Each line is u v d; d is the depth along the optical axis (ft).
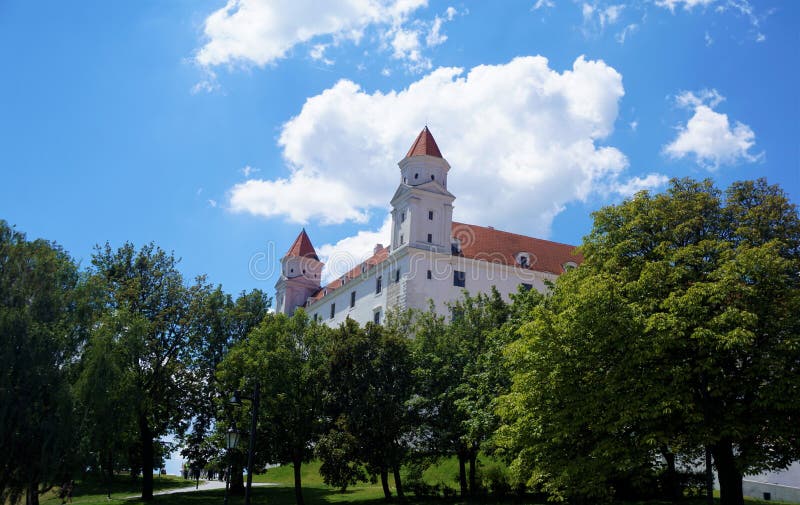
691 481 109.91
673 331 75.87
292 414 133.18
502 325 122.42
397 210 230.68
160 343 161.27
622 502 104.42
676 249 86.99
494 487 129.29
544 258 242.99
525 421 90.79
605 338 81.35
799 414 76.07
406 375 134.00
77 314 131.23
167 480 224.53
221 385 150.10
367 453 126.41
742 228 85.30
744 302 77.61
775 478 117.19
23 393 116.78
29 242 135.64
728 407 79.00
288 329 144.77
